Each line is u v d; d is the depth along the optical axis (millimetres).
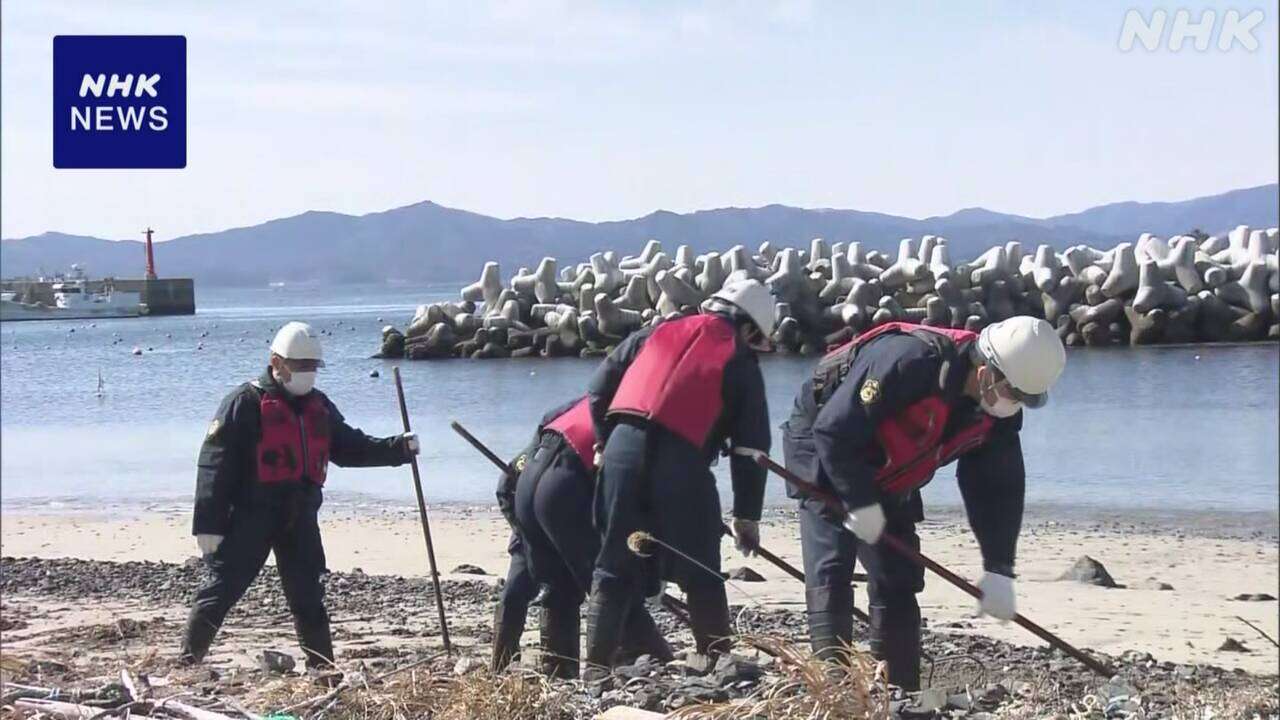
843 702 5820
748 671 6922
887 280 54562
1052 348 6492
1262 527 19109
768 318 7668
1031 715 6875
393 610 12547
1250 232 55625
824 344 52688
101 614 12250
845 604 7102
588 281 59125
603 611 7516
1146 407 35719
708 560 7477
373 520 20094
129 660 8844
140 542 18516
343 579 14477
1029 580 14844
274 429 8695
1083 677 8875
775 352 52000
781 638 6910
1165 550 17031
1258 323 52094
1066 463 25844
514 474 8836
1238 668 10281
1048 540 17984
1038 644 11102
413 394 43156
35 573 15008
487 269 58969
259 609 12672
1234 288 52875
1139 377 42594
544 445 8203
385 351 58250
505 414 37312
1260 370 43219
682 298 55125
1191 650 11031
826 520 7195
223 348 74938
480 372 50375
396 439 9312
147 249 141125
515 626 8672
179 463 28891
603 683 7066
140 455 30453
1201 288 53156
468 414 37406
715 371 7406
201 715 6020
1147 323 51812
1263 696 7887
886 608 7195
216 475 8641
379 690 6590
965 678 8844
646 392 7457
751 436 7449
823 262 55656
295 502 8781
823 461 6766
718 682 6812
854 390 6715
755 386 7469
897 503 7059
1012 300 54781
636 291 56656
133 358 68375
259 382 8781
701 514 7430
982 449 7031
